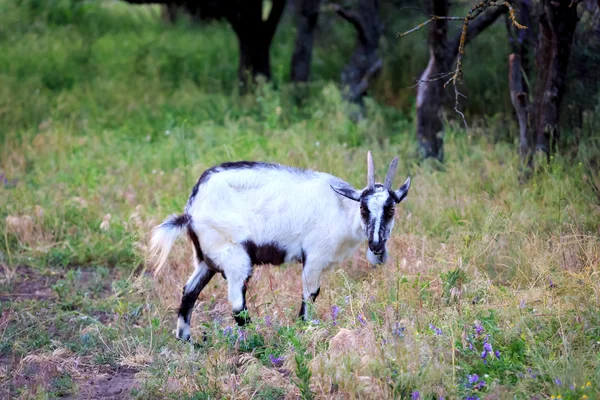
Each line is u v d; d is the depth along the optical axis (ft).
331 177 31.50
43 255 40.50
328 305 31.65
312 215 30.48
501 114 58.08
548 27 43.98
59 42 81.66
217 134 56.75
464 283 31.37
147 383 26.48
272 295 32.45
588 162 43.50
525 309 28.76
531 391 24.17
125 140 57.88
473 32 51.78
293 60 69.62
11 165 51.49
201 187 30.12
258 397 25.48
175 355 28.27
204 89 70.74
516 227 37.19
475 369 25.34
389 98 68.39
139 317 33.71
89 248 40.86
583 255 33.96
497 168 45.75
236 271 29.89
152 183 48.29
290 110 62.85
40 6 93.30
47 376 27.32
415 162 49.37
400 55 72.33
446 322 27.96
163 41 84.58
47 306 34.88
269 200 30.25
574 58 51.26
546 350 26.04
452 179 45.68
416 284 30.91
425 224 40.06
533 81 54.39
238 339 28.89
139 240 40.40
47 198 45.62
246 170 30.42
